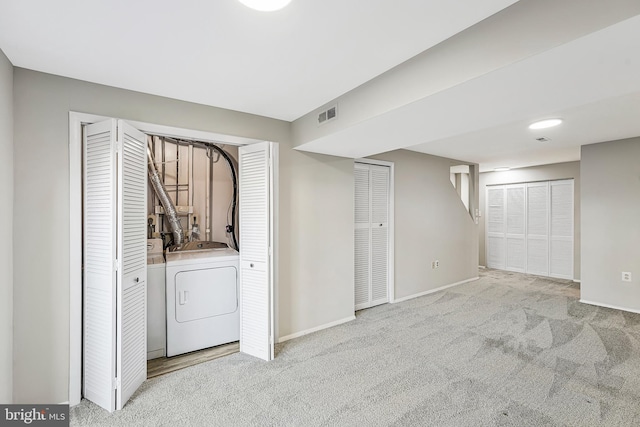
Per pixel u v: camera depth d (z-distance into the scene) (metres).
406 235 4.54
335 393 2.19
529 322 3.54
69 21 1.46
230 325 3.10
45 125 2.00
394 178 4.37
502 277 5.90
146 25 1.50
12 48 1.71
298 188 3.19
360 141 2.82
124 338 2.10
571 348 2.85
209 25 1.50
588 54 1.28
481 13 1.41
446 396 2.14
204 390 2.24
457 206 5.38
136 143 2.26
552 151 4.59
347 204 3.64
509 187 6.49
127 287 2.14
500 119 2.16
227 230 3.78
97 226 2.09
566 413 1.94
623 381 2.30
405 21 1.47
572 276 5.61
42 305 1.99
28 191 1.95
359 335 3.21
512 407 2.01
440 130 2.43
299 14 1.41
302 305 3.22
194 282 2.91
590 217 4.19
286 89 2.30
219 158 3.91
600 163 4.08
